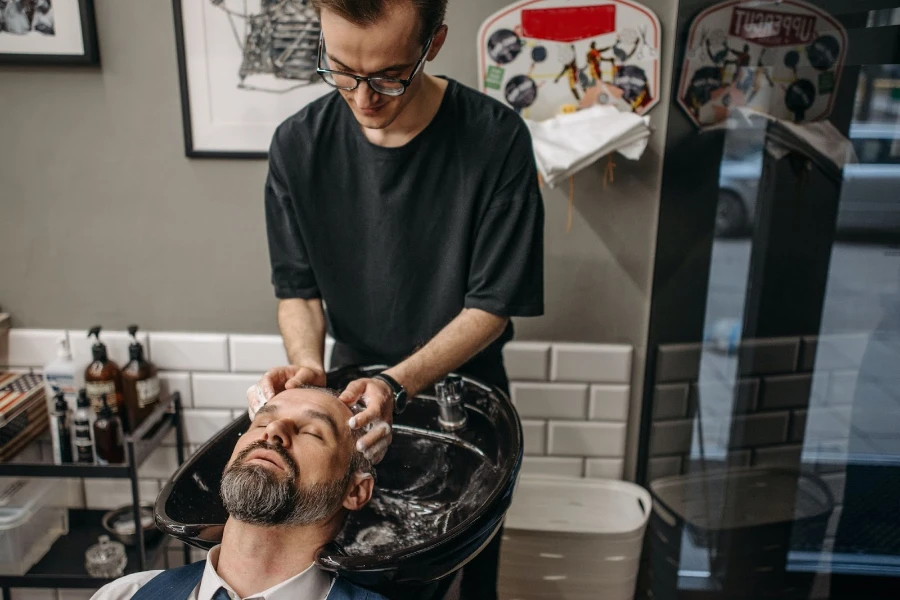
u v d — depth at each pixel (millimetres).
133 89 1856
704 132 1712
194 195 1934
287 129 1427
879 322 1219
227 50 1816
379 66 1104
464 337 1367
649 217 1917
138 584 1148
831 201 1312
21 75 1849
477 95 1414
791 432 1504
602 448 2096
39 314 2025
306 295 1534
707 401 1805
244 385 2047
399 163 1383
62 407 1831
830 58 1301
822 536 1438
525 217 1405
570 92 1853
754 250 1580
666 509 2014
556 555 1860
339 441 1081
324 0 1048
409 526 1336
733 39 1606
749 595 1688
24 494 1852
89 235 1968
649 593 2164
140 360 1940
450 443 1380
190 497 1145
